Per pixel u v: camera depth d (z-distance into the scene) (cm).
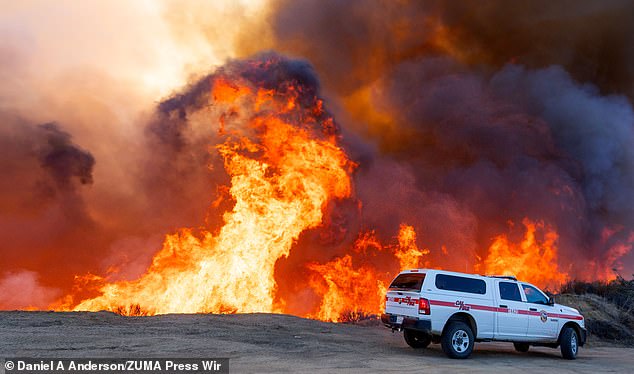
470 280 1115
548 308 1189
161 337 1099
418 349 1178
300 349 1041
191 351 932
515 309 1138
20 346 916
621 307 1881
